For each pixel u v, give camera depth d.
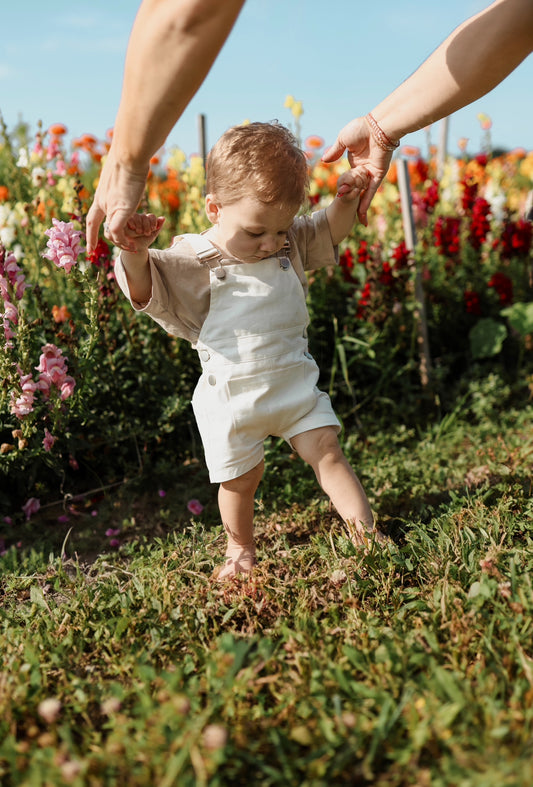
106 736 1.55
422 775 1.30
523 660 1.57
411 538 2.28
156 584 2.15
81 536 2.83
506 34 1.74
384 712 1.41
